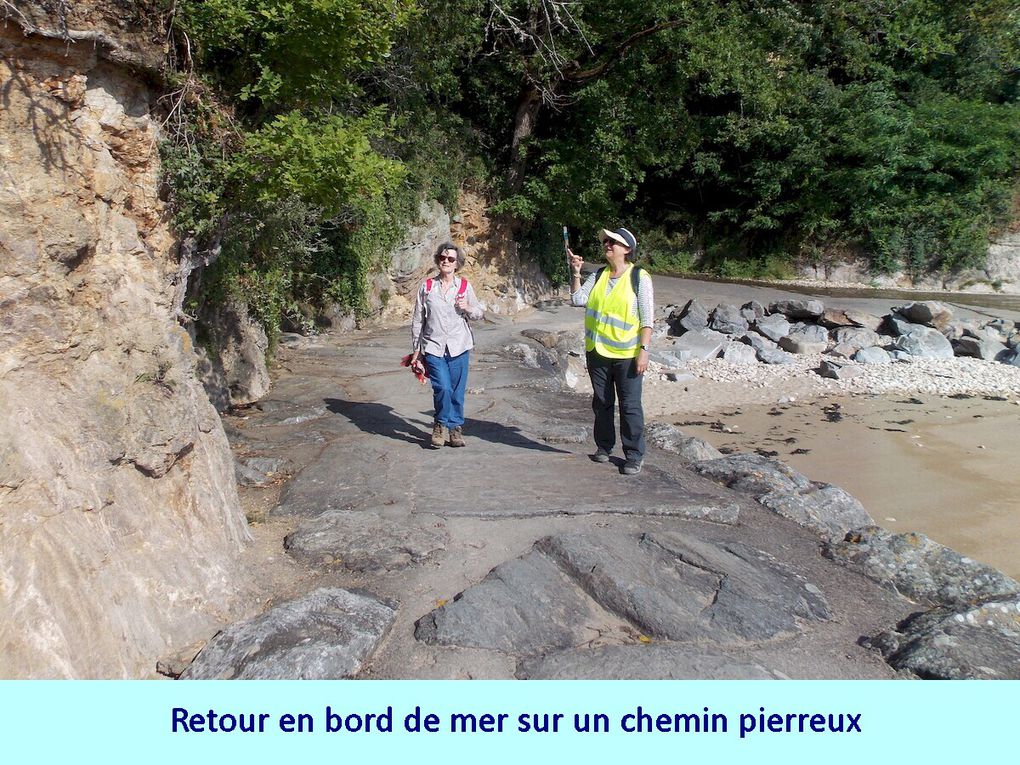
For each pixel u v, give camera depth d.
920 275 30.44
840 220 30.31
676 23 17.27
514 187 19.77
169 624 3.69
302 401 8.58
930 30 28.52
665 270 30.83
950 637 3.84
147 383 3.92
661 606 4.09
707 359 15.98
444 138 17.80
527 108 19.48
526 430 7.57
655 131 19.34
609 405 6.34
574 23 17.06
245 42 5.21
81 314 3.66
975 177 29.77
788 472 6.39
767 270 30.45
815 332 17.12
